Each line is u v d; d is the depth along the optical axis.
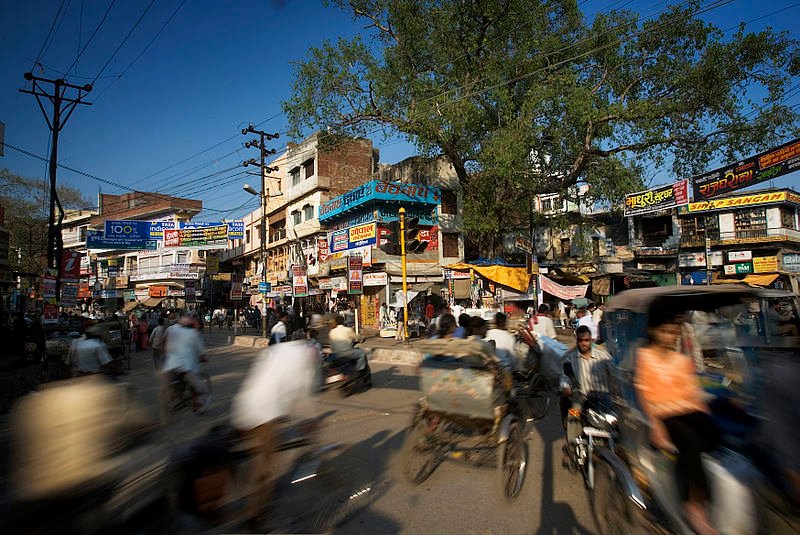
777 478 2.77
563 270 26.56
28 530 2.59
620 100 17.91
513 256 30.16
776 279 25.81
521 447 4.69
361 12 19.70
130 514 2.86
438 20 18.47
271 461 3.66
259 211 37.09
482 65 19.09
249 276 39.06
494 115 19.89
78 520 2.67
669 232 32.25
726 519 2.76
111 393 2.99
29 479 2.64
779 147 14.20
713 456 3.01
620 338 4.61
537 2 18.22
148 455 3.03
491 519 4.00
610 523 3.52
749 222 29.44
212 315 36.50
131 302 43.88
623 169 18.28
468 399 4.64
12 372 13.84
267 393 3.65
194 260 43.84
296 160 31.14
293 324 15.11
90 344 6.60
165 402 7.18
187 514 3.30
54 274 17.52
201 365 8.20
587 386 4.81
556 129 18.00
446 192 26.80
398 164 28.61
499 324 7.30
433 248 25.66
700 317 4.77
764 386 3.14
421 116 18.00
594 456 4.05
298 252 30.66
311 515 3.94
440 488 4.66
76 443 2.73
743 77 17.06
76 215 52.41
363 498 4.36
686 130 18.36
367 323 24.94
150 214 44.59
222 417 7.52
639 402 3.50
